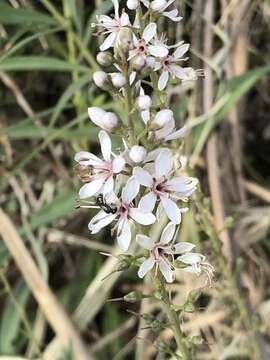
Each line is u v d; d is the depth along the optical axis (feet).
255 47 0.61
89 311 0.55
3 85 0.60
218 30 0.54
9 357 0.52
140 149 0.28
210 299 0.56
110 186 0.29
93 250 0.60
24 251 0.52
